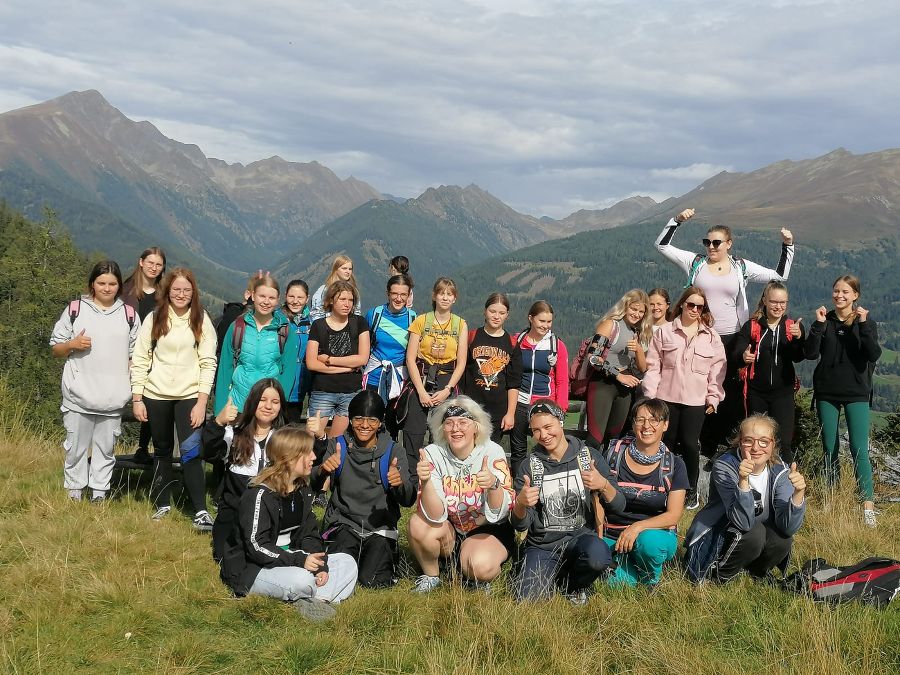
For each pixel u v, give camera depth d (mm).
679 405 8180
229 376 7496
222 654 4730
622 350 8266
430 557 6117
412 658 4695
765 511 6078
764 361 8430
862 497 8312
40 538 6422
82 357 7410
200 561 6270
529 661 4703
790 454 8523
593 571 5738
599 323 8430
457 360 8164
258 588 5633
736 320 8898
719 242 8836
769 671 4641
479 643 4898
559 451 6172
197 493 7172
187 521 7375
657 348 8211
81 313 7391
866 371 8367
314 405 7984
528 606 5512
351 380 8008
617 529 6367
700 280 8953
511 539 6332
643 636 5141
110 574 5727
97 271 7406
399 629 5168
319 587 5676
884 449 10430
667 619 5531
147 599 5391
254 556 5672
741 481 5871
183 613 5273
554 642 4883
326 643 4805
